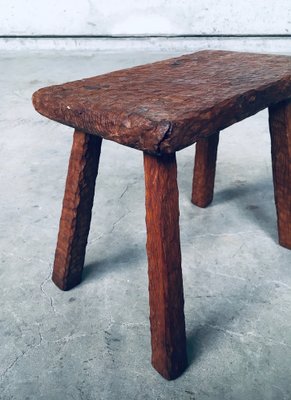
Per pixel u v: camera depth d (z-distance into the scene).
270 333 0.97
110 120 0.78
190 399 0.83
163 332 0.84
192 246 1.29
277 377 0.87
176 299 0.84
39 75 3.18
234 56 1.24
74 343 0.97
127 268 1.21
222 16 3.63
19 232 1.39
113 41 3.91
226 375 0.88
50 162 1.90
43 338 0.99
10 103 2.63
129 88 0.95
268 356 0.91
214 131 0.81
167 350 0.85
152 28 3.80
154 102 0.83
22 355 0.95
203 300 1.07
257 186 1.61
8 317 1.05
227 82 0.95
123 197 1.58
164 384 0.87
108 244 1.31
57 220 1.46
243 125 2.24
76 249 1.09
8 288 1.15
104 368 0.91
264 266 1.19
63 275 1.11
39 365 0.92
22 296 1.12
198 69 1.10
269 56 1.22
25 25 3.98
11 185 1.70
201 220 1.41
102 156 1.94
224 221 1.40
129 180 1.71
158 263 0.82
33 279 1.18
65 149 2.03
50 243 1.33
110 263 1.23
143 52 3.78
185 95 0.86
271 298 1.07
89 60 3.57
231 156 1.88
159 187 0.78
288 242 1.24
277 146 1.15
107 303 1.08
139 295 1.11
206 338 0.97
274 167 1.18
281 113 1.10
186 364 0.90
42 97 0.94
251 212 1.45
